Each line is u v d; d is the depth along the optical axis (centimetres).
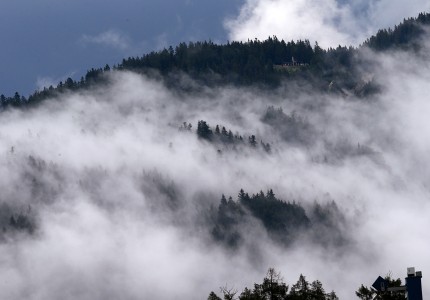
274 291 11481
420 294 7344
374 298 10250
